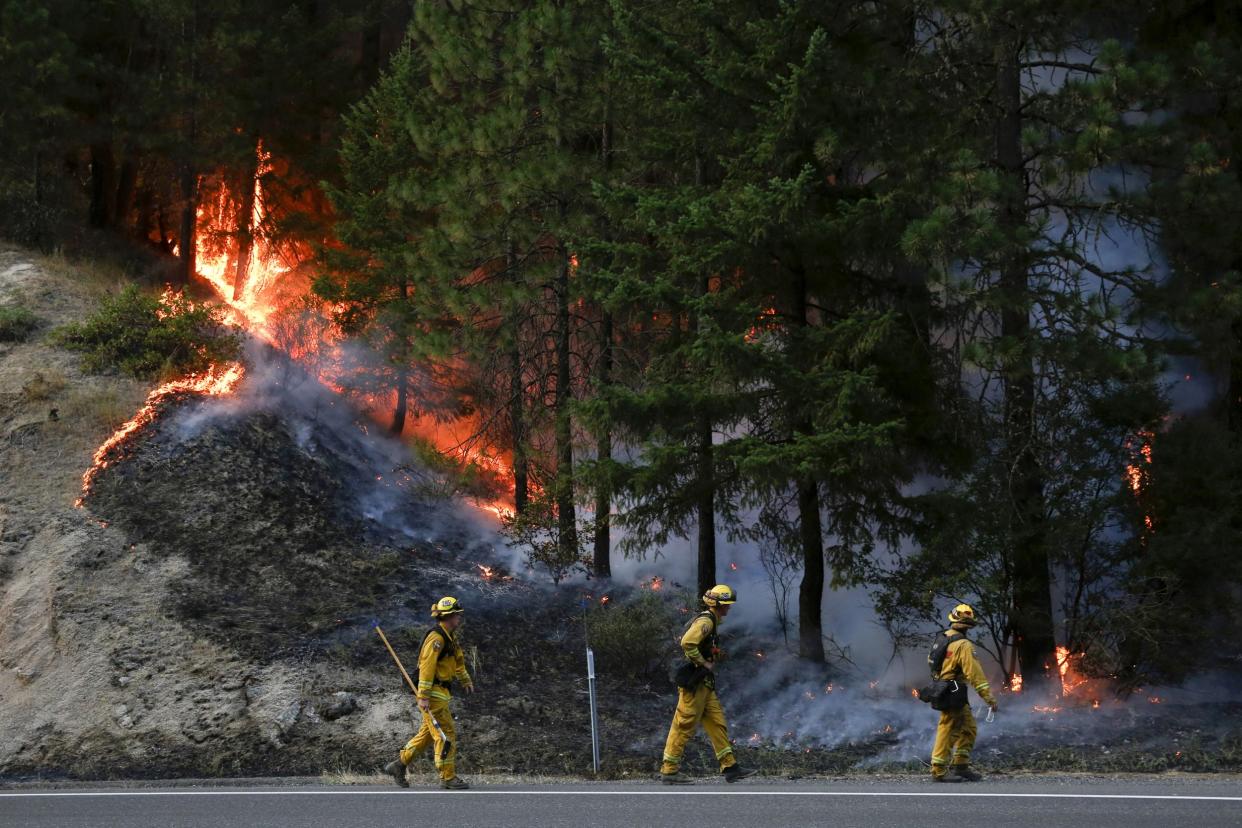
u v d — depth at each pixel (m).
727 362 13.52
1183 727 13.30
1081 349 13.55
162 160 26.22
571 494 17.97
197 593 15.13
